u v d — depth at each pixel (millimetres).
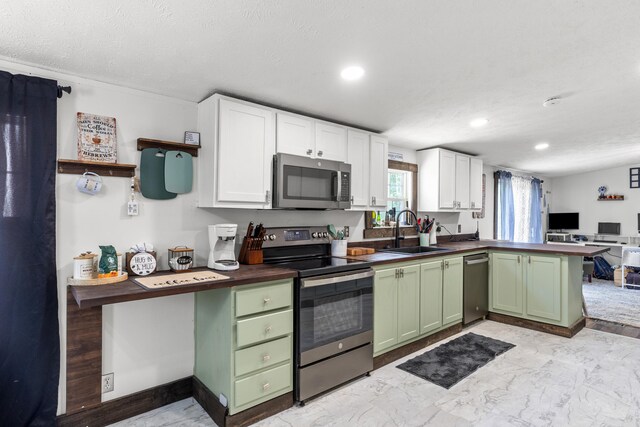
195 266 2439
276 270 2234
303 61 1935
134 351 2184
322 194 2723
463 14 1524
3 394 1778
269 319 2082
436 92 2453
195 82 2158
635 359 2877
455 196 4281
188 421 2078
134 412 2145
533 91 2479
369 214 3656
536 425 1994
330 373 2355
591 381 2502
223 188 2244
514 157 5039
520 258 3730
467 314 3660
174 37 1646
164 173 2299
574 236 6891
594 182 6887
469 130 3463
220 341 2068
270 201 2479
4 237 1775
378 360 2748
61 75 1982
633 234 6391
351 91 2395
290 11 1468
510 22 1599
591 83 2354
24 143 1820
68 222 1991
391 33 1667
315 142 2764
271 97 2469
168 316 2311
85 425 1994
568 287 3438
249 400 2016
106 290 1675
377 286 2729
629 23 1620
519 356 2943
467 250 3648
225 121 2262
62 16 1453
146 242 2248
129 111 2205
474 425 1999
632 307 4520
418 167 4250
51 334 1894
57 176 1960
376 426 1994
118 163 2139
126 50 1755
